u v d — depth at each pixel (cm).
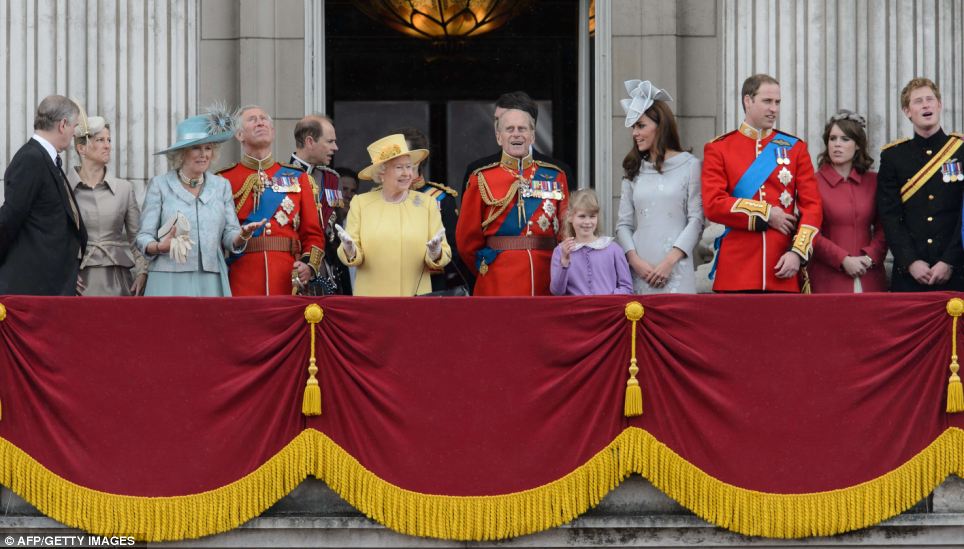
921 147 3841
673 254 3725
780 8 4631
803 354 3459
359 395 3447
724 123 4647
